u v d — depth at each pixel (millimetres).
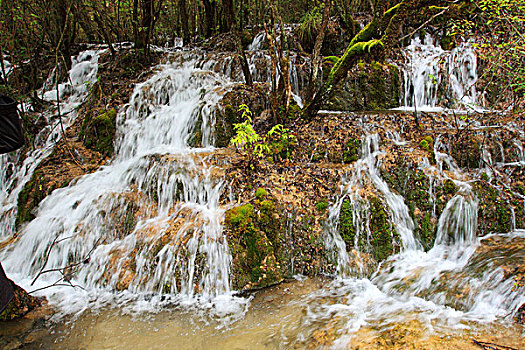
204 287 3729
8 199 5590
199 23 12531
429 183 4426
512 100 6418
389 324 2939
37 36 8164
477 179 4547
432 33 7715
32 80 7992
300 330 3041
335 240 4168
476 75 6758
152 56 8773
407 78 6844
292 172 4797
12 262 4434
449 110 5996
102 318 3379
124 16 9758
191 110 5797
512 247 3734
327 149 5094
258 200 4285
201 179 4617
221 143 5613
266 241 4027
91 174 5402
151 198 4660
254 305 3537
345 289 3754
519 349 2365
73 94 8266
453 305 3152
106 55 8992
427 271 3713
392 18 5008
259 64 7230
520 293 2865
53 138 6719
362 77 6496
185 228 4082
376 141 4992
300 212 4270
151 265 3885
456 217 4207
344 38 7941
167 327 3217
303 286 3852
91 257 4137
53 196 5016
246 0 11188
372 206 4238
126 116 6246
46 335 3135
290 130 5449
